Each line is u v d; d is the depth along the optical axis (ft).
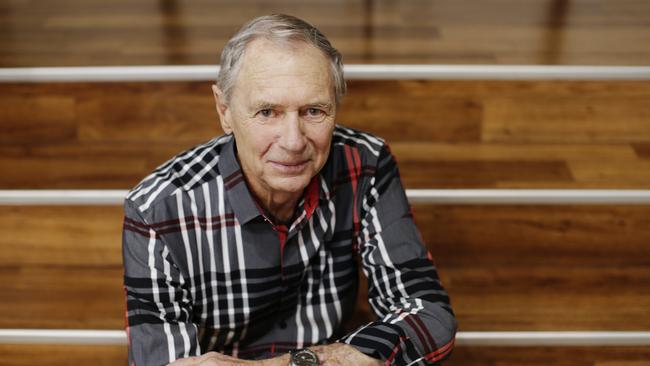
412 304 4.38
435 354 4.29
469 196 5.93
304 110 3.83
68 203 5.87
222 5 7.59
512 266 6.12
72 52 6.46
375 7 7.55
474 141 6.26
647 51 6.46
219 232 4.28
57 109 6.01
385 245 4.58
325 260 4.64
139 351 4.12
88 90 5.95
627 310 6.10
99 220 5.96
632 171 6.08
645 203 5.97
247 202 4.22
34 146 6.10
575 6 7.52
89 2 7.60
